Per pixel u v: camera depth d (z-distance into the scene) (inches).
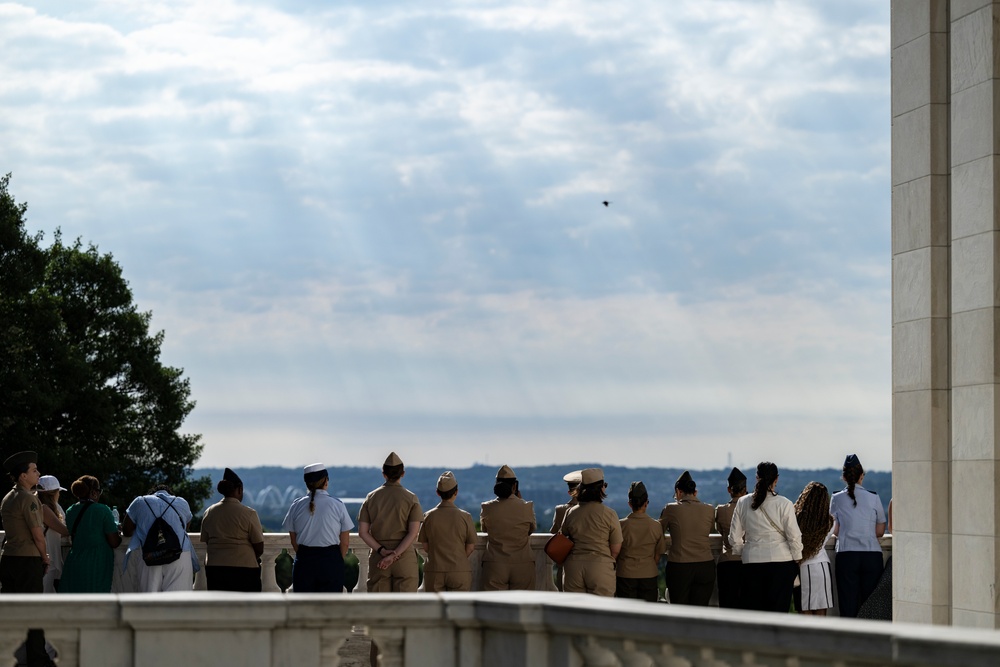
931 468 474.3
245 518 482.6
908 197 495.8
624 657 250.5
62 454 1576.0
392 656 273.7
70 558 477.1
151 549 469.7
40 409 1562.5
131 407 1863.9
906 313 494.0
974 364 452.1
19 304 1635.1
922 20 488.4
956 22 470.9
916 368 485.7
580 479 525.7
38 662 414.9
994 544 436.8
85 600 265.7
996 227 443.8
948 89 482.9
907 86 498.3
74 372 1649.9
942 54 484.1
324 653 272.2
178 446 1875.0
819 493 519.2
